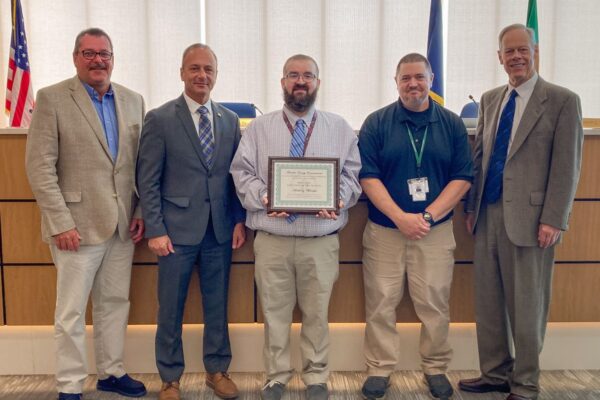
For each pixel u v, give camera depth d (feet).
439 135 7.61
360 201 8.43
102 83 7.38
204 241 7.61
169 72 13.66
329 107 13.87
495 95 7.84
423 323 7.94
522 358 7.51
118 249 7.77
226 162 7.62
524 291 7.40
